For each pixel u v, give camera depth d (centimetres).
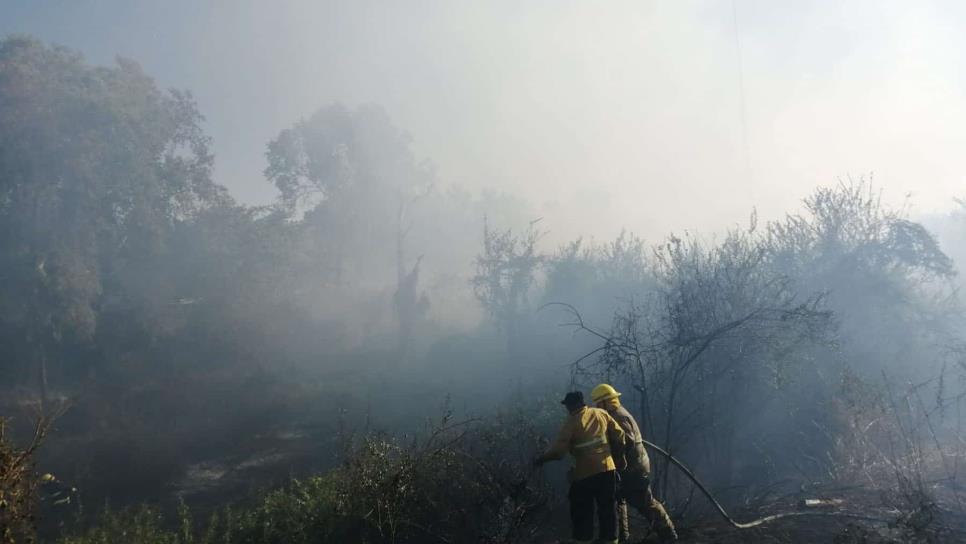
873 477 827
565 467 952
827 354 1091
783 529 704
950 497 745
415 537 754
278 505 878
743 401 1029
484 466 780
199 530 1054
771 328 955
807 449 1005
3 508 576
